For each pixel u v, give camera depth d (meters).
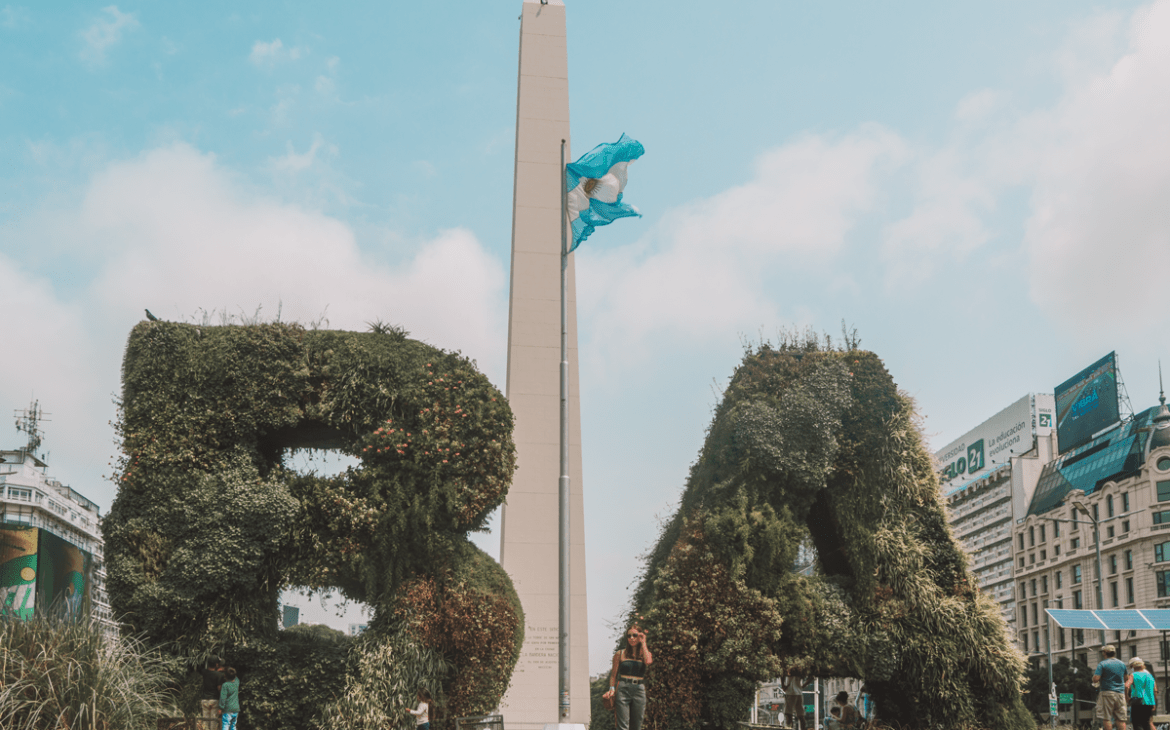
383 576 19.53
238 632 18.91
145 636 18.55
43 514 92.88
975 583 21.30
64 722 13.26
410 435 19.86
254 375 20.06
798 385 21.77
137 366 20.06
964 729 20.00
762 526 20.58
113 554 19.09
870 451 21.80
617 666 15.02
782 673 20.27
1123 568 91.81
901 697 20.83
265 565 19.44
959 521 135.00
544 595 25.81
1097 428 102.56
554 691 25.11
